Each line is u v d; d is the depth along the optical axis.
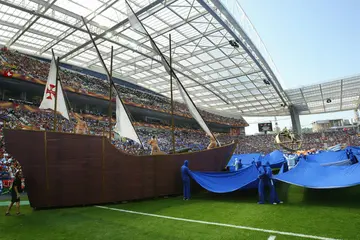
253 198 10.47
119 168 10.38
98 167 9.93
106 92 38.28
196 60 38.25
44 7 23.42
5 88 30.33
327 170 10.41
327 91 50.53
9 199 12.65
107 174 10.08
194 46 33.94
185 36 31.39
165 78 45.66
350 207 7.79
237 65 38.91
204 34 30.48
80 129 12.77
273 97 56.56
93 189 9.75
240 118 76.50
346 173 9.44
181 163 12.19
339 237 5.29
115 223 7.20
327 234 5.51
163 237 5.87
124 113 12.39
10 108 27.56
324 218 6.76
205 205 9.36
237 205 9.15
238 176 12.04
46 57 35.41
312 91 50.53
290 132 33.88
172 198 11.17
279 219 6.93
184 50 35.19
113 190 10.12
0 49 29.05
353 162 16.41
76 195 9.44
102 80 42.16
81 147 9.72
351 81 43.62
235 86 48.53
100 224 7.13
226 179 11.82
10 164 17.97
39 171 8.95
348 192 10.02
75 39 31.38
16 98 31.67
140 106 42.66
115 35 29.64
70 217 7.97
